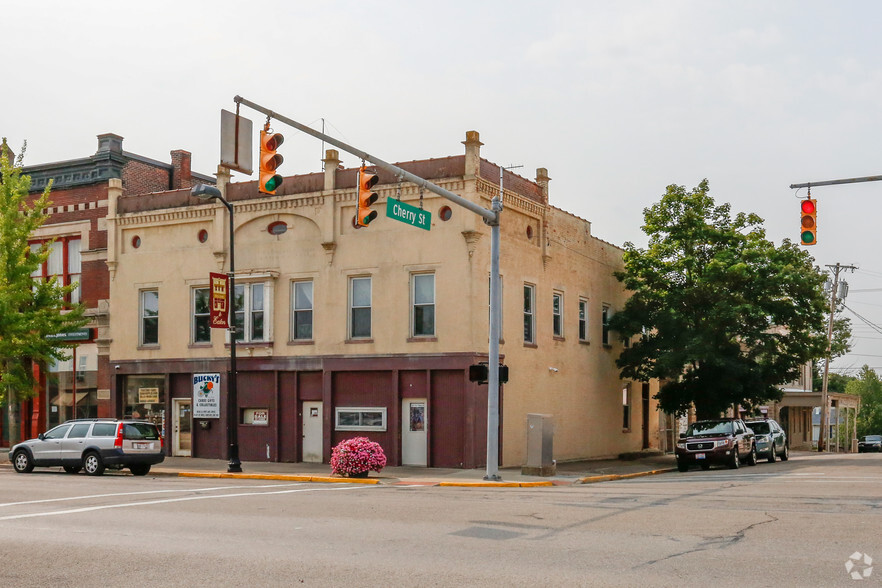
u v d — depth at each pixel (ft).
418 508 54.80
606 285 132.57
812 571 33.73
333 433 103.91
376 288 102.63
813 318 122.83
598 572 33.88
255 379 108.99
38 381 122.11
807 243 69.00
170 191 115.75
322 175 105.81
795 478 81.10
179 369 112.88
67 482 78.48
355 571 34.63
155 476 91.86
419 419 100.07
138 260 116.88
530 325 110.83
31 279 114.01
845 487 68.74
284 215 108.06
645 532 43.65
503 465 102.06
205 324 112.78
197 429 111.45
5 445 126.72
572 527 45.68
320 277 105.50
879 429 320.09
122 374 116.98
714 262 120.98
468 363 97.09
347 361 103.04
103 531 45.57
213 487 73.72
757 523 46.26
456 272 98.58
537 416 89.76
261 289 109.09
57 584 33.24
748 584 31.60
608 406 131.13
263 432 107.96
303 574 34.24
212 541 42.06
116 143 123.24
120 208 118.52
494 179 102.42
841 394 249.75
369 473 91.35
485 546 39.99
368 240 103.24
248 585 32.58
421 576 33.53
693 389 127.65
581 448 122.01
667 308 126.52
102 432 90.68
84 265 122.11
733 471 99.86
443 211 99.66
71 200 123.95
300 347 105.91
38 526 47.60
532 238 111.14
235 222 110.32
